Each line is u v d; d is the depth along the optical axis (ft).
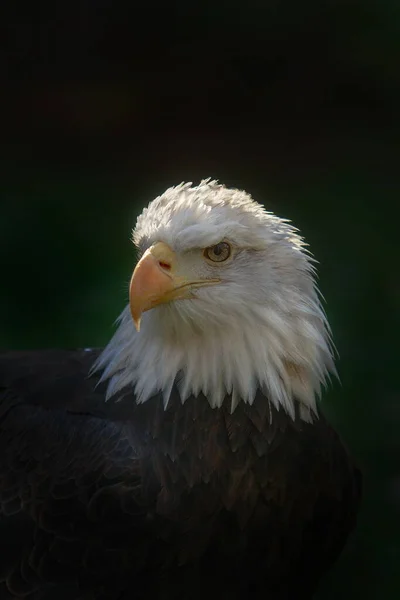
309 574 26.99
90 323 52.29
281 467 25.20
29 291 55.62
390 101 77.92
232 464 24.85
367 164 72.84
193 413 24.99
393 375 48.06
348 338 51.60
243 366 24.98
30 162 72.74
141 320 25.32
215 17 78.07
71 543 24.54
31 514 24.89
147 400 25.20
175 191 25.39
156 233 24.64
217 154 74.08
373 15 75.20
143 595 24.82
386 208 66.74
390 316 53.67
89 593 24.75
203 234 24.25
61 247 60.59
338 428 44.34
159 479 24.41
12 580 24.75
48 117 77.41
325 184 70.54
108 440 24.95
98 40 80.94
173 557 24.50
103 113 77.77
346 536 27.86
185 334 24.93
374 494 41.22
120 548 24.40
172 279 24.40
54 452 25.32
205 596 25.05
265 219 25.49
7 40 80.12
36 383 27.07
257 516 24.99
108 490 24.30
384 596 37.19
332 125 76.95
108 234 62.28
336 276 58.49
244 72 78.54
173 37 79.71
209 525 24.57
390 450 43.16
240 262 24.77
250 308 24.81
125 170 71.77
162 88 79.25
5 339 51.21
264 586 25.76
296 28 76.84
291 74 78.18
